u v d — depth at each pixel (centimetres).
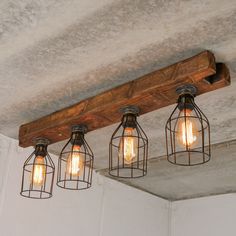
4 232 295
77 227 347
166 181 412
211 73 207
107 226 375
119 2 189
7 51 226
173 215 455
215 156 352
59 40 217
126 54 225
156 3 188
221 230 418
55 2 191
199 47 215
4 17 201
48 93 264
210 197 439
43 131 267
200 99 265
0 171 307
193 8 190
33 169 256
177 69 214
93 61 232
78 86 255
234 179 400
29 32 211
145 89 222
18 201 310
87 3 191
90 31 209
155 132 310
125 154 215
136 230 406
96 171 384
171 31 206
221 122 296
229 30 203
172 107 273
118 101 233
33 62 235
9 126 304
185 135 202
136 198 420
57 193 341
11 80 252
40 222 320
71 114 255
